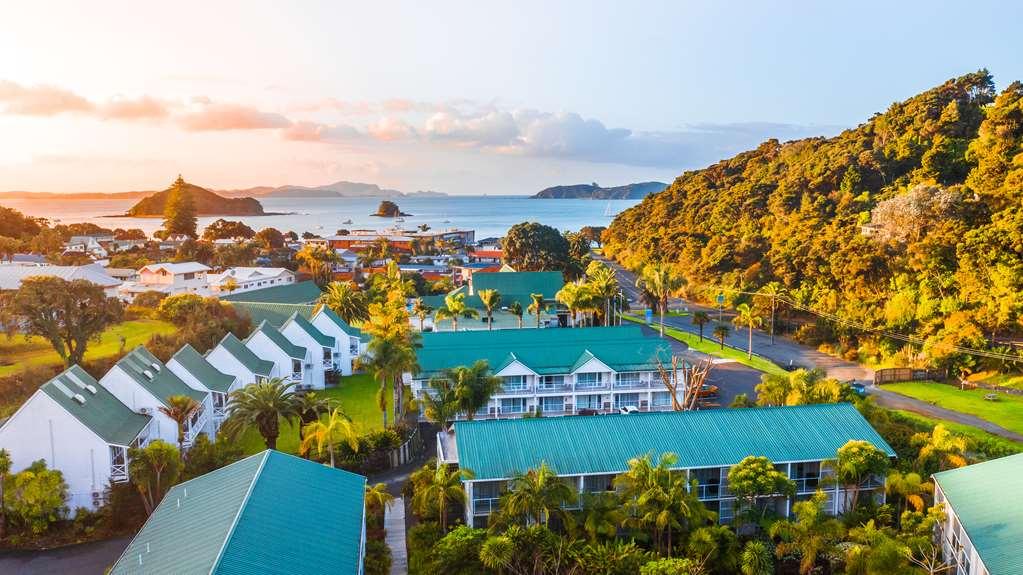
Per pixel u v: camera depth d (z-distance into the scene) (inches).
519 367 3024.1
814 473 2020.2
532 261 7303.2
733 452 2000.5
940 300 3976.4
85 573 1786.4
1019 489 1690.5
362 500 1685.5
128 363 2461.9
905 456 2267.5
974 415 3026.6
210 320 3693.4
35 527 1948.8
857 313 4350.4
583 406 3090.6
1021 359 3376.0
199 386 2716.5
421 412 3075.8
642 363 3115.2
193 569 1261.1
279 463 1681.8
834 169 6186.0
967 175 5128.0
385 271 7317.9
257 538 1366.9
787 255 5378.9
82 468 2065.7
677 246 7293.3
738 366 3991.1
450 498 1888.5
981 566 1507.1
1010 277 3641.7
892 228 4530.0
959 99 6240.2
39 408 2042.3
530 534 1619.1
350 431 2117.4
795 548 1761.8
